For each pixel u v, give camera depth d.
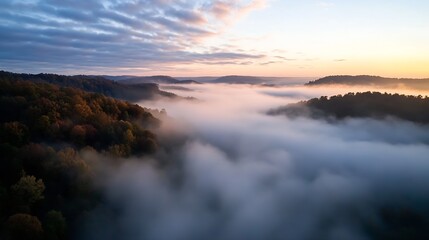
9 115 85.69
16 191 54.41
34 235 48.28
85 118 97.81
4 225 47.09
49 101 96.62
